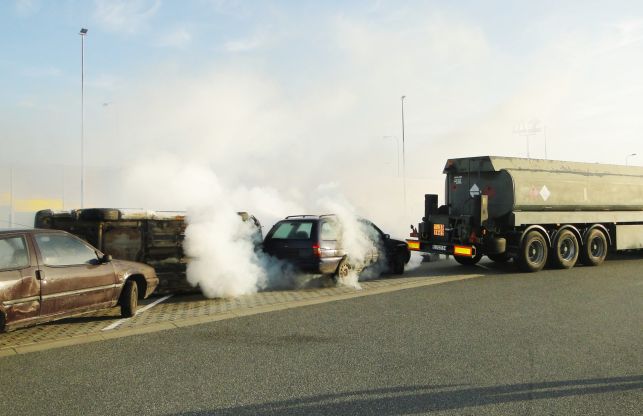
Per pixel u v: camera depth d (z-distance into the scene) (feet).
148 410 14.12
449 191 48.24
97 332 23.21
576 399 14.74
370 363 18.16
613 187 49.65
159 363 18.39
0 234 21.01
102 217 30.66
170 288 31.58
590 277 39.96
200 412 13.98
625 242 50.85
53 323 25.09
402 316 25.81
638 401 14.58
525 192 43.06
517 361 18.28
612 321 24.52
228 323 24.71
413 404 14.42
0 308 19.83
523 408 14.08
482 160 44.60
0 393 15.53
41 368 17.93
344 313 26.68
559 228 45.27
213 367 17.88
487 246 42.34
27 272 21.09
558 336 21.74
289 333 22.61
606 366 17.71
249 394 15.26
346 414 13.76
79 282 23.24
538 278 39.47
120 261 26.37
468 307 27.99
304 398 14.92
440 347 20.13
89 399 14.96
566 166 47.88
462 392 15.30
